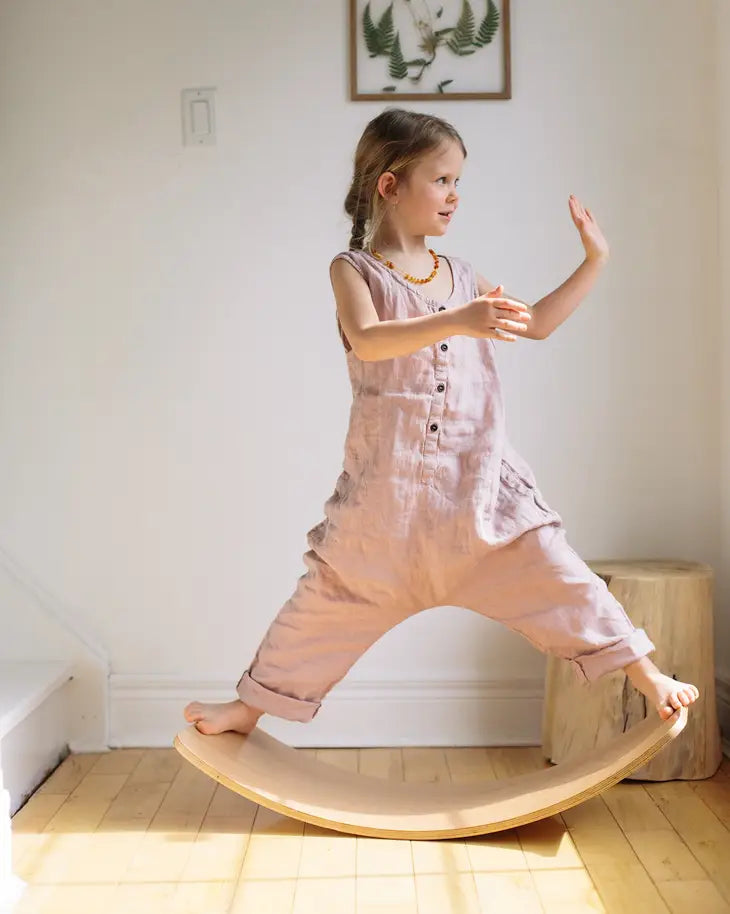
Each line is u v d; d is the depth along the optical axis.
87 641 2.37
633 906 1.50
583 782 1.74
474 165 2.37
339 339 2.38
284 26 2.37
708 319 2.39
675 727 1.67
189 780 2.12
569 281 1.73
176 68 2.37
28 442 2.39
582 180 2.38
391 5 2.37
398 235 1.79
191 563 2.39
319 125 2.37
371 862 1.67
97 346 2.38
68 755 2.31
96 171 2.37
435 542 1.75
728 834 1.76
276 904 1.52
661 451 2.40
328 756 2.28
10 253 2.38
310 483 2.38
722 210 2.36
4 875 1.57
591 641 1.75
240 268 2.37
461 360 1.76
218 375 2.38
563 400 2.39
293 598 1.90
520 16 2.38
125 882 1.60
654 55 2.38
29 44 2.37
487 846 1.74
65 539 2.39
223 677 2.38
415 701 2.37
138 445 2.39
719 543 2.40
